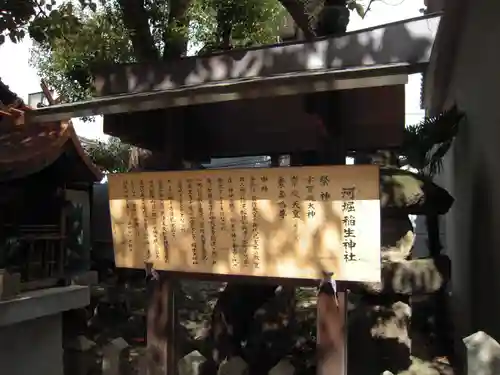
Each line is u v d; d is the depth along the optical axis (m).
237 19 8.84
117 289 9.95
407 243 6.02
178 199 4.32
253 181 4.01
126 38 8.78
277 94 3.43
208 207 4.20
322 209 3.78
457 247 10.38
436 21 3.22
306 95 3.92
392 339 5.89
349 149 5.06
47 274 5.98
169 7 8.53
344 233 3.71
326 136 3.94
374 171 3.62
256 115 4.95
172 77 4.08
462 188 9.35
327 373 3.77
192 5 9.52
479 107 7.25
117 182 4.59
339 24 3.85
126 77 4.25
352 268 3.70
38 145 6.98
